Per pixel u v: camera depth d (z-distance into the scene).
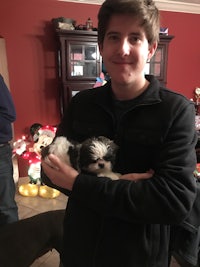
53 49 2.79
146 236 0.67
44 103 2.91
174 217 0.57
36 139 2.53
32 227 1.29
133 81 0.66
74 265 0.78
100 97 0.74
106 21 0.65
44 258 1.75
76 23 2.80
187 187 0.58
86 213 0.73
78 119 0.78
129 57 0.64
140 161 0.67
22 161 2.94
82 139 0.77
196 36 3.35
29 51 2.72
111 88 0.74
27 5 2.60
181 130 0.62
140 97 0.67
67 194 0.74
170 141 0.62
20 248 1.17
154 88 0.68
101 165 0.66
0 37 2.58
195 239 0.86
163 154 0.62
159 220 0.58
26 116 2.88
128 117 0.68
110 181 0.60
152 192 0.57
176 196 0.57
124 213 0.58
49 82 2.87
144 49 0.65
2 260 1.11
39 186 2.60
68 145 0.71
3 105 1.61
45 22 2.70
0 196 1.70
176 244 0.85
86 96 0.79
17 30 2.63
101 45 0.70
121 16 0.62
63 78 2.62
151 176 0.62
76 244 0.76
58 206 2.42
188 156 0.60
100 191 0.59
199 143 1.72
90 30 2.56
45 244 1.26
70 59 2.58
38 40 2.72
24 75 2.76
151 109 0.65
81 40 2.56
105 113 0.73
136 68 0.65
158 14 0.66
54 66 2.84
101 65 2.73
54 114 2.99
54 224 1.33
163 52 2.80
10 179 1.75
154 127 0.64
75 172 0.63
